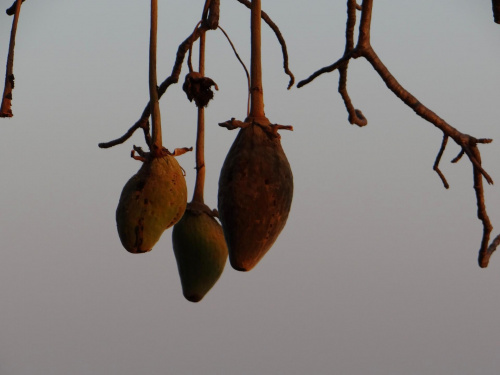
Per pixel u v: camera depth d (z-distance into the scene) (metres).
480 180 3.63
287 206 3.55
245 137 3.56
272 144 3.56
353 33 3.65
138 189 3.64
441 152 3.65
